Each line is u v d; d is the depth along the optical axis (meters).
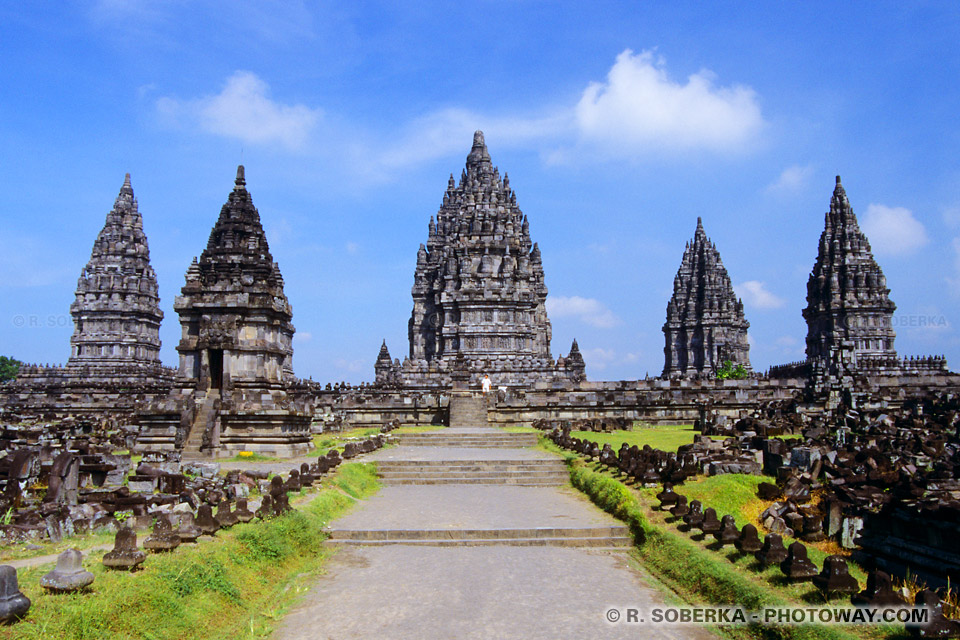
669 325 140.38
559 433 47.44
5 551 18.77
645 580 21.27
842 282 112.81
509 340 94.44
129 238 108.69
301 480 29.81
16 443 38.81
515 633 17.09
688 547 21.84
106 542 20.03
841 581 16.95
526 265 99.69
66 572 15.01
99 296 105.00
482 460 38.78
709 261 139.25
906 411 49.16
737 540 20.67
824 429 38.72
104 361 103.94
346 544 25.08
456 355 91.19
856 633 15.07
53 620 13.80
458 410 62.47
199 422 43.94
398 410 64.75
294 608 18.67
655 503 26.97
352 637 16.83
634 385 71.50
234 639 16.41
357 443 42.09
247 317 47.41
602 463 34.75
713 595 18.83
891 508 19.97
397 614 18.27
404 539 25.48
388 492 34.16
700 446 33.12
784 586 17.83
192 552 18.80
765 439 33.22
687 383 70.50
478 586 20.52
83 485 27.52
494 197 100.19
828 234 115.75
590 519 27.50
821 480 26.56
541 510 29.39
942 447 31.84
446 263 100.12
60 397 74.19
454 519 27.61
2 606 13.35
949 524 17.69
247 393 45.03
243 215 52.00
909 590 17.12
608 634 17.09
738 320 146.75
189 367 46.88
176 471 29.97
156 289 110.56
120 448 45.09
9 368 134.62
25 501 23.42
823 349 112.44
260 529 21.86
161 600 15.98
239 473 30.30
